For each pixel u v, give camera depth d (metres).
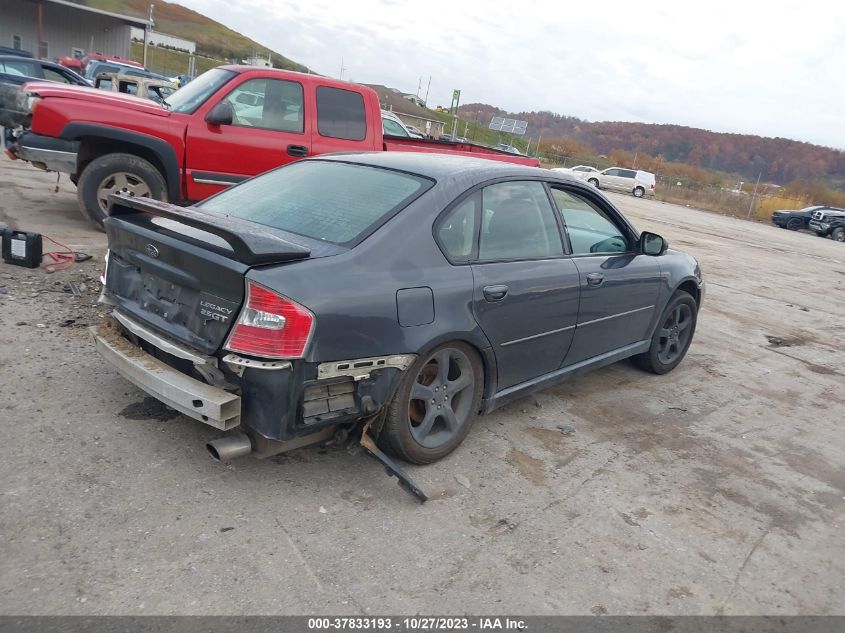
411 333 3.12
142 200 3.29
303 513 3.00
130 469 3.12
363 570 2.70
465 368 3.59
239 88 7.06
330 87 7.51
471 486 3.44
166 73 48.69
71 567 2.48
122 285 3.42
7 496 2.81
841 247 25.27
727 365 6.31
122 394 3.81
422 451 3.45
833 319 9.21
